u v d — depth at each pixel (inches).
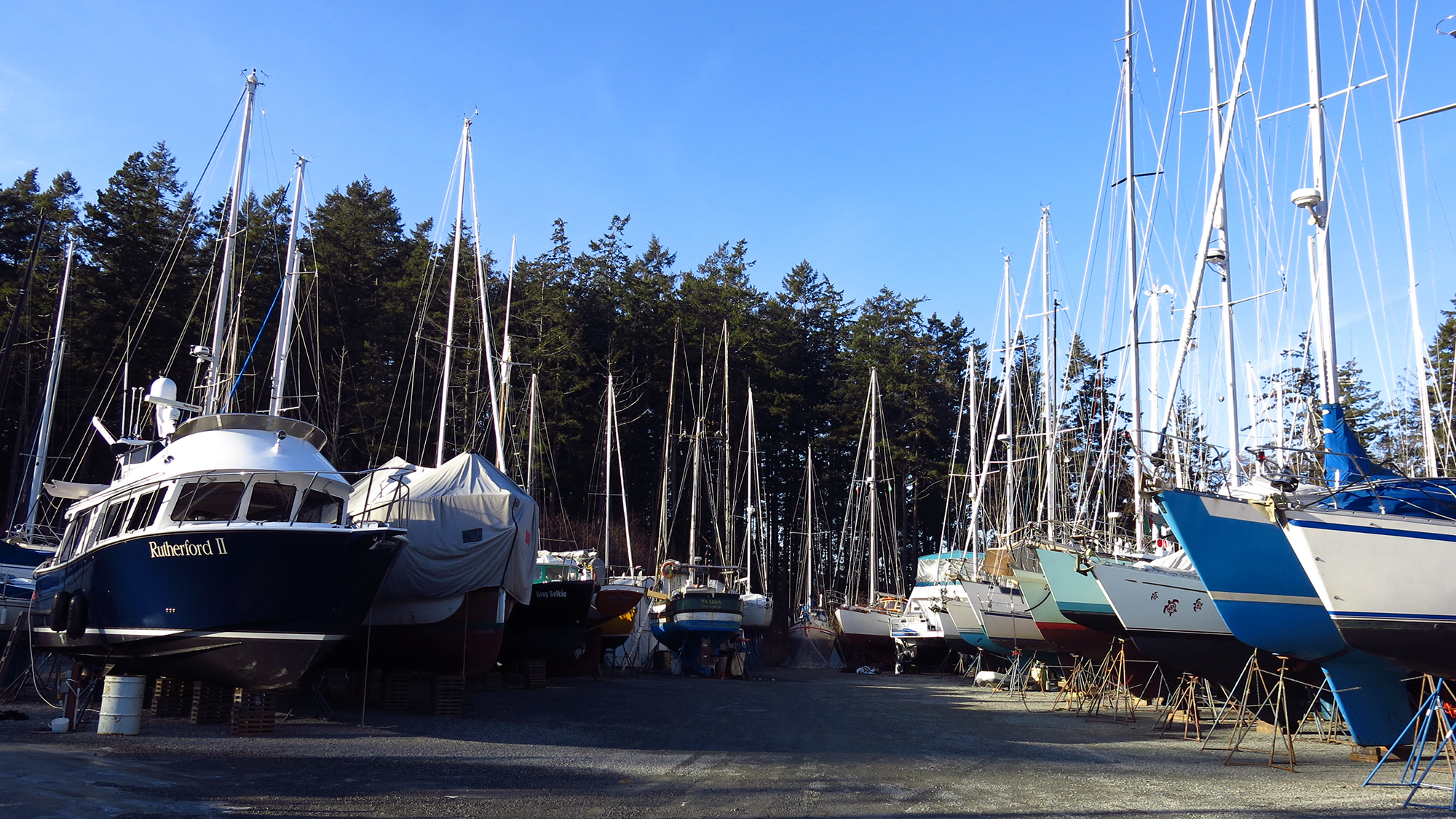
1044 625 940.0
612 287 2241.6
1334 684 582.6
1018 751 560.4
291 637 500.1
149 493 539.8
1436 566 528.4
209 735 487.2
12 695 604.1
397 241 2128.4
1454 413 941.8
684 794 386.9
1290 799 410.6
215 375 844.0
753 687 1103.6
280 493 573.3
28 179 1664.6
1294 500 583.5
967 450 2396.7
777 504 2436.0
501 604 685.9
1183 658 724.7
